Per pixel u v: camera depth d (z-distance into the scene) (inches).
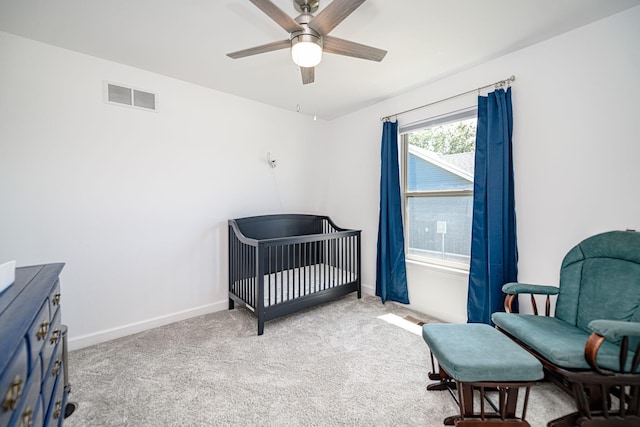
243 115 124.0
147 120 98.3
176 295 106.1
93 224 88.8
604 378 50.4
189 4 63.9
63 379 55.3
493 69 91.5
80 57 85.7
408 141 122.6
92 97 87.9
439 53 86.9
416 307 116.6
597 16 69.8
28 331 33.4
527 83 84.0
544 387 68.2
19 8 64.7
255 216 126.4
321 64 93.4
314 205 154.3
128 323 95.3
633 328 47.5
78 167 86.0
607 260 65.0
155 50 84.4
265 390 66.6
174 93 104.1
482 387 52.7
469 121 102.1
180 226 106.7
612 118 70.0
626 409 55.6
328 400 63.2
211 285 115.3
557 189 79.2
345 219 149.1
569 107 76.5
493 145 88.4
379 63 92.9
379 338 92.6
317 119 154.4
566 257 73.5
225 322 104.9
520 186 86.4
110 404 61.4
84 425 55.6
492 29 74.6
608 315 60.7
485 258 90.8
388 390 66.9
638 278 58.8
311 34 57.6
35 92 79.2
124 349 84.8
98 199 89.6
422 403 62.5
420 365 77.3
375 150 133.0
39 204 80.4
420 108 113.3
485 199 91.0
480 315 90.9
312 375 72.5
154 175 100.3
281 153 138.6
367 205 137.3
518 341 63.7
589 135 73.5
